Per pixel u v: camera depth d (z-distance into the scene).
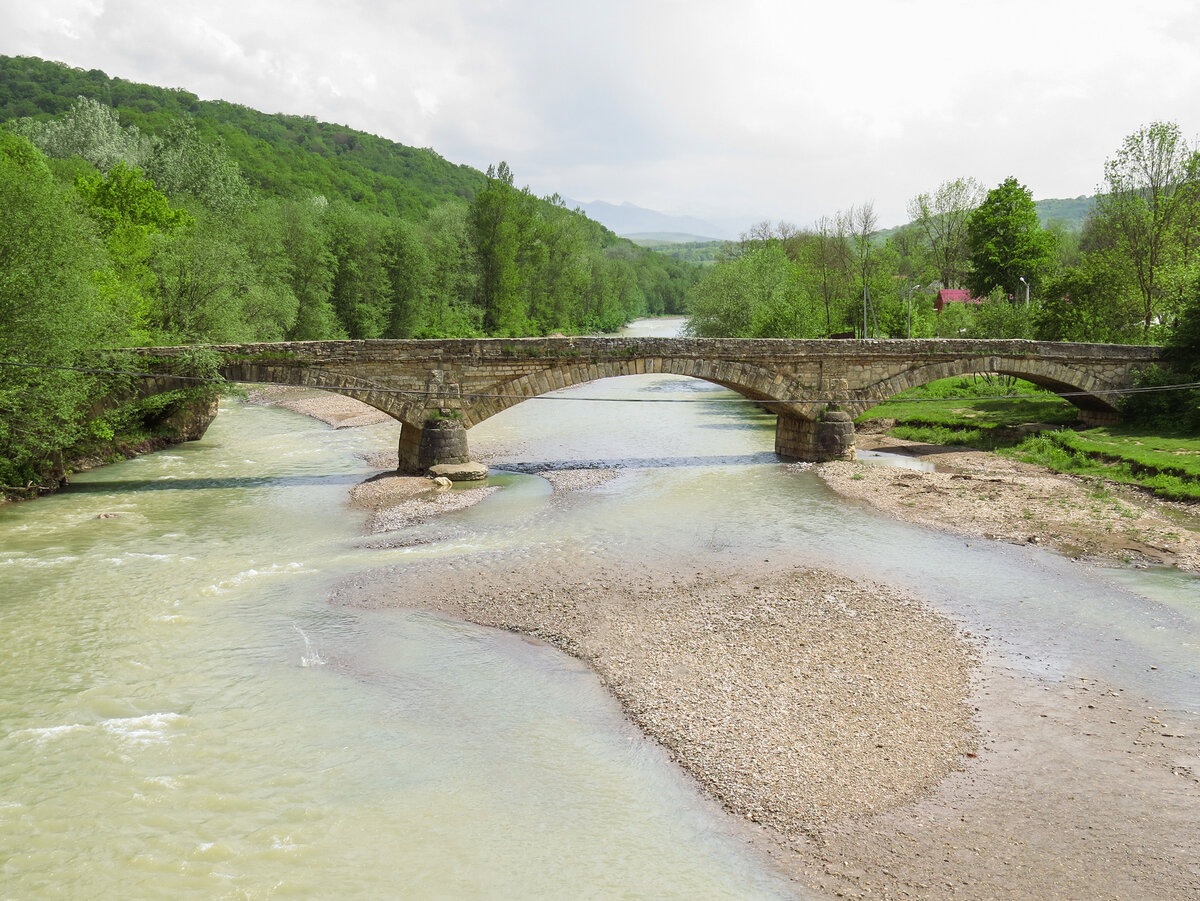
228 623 22.30
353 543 30.00
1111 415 49.84
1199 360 46.88
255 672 19.47
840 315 93.81
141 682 18.84
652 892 12.26
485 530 31.77
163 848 13.22
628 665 19.62
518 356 40.72
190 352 36.41
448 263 106.62
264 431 56.84
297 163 166.00
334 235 91.75
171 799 14.52
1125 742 16.19
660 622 22.25
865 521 33.19
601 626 22.03
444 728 17.02
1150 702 17.81
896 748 15.91
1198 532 30.45
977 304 81.81
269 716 17.44
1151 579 25.84
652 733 16.61
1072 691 18.34
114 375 35.72
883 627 21.88
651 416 66.00
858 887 12.23
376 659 20.22
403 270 97.25
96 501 35.62
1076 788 14.63
